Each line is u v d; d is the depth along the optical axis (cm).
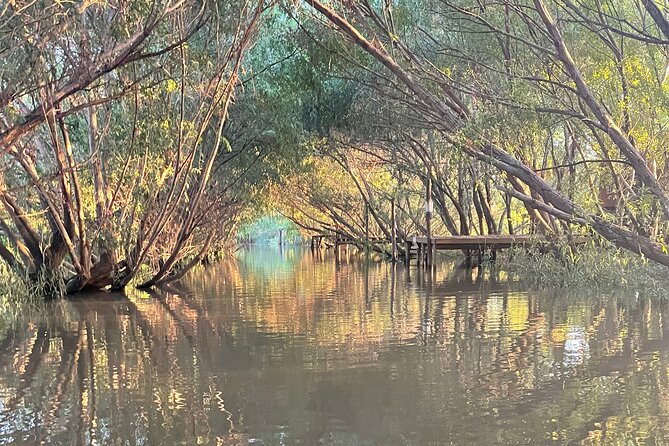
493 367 648
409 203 2934
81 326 946
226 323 949
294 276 1917
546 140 1720
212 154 1408
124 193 1365
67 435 470
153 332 881
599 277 1356
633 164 990
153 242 1365
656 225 1104
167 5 793
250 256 3709
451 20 1334
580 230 1248
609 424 475
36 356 738
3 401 556
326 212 3497
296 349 745
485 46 1280
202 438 460
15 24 741
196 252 2012
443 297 1234
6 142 778
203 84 1266
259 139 1714
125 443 453
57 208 1288
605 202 1441
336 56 1373
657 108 1139
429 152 2203
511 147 1191
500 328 866
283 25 1540
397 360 682
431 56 1409
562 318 941
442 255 2633
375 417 497
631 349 722
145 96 1070
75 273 1428
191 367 666
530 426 473
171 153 1346
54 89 855
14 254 1393
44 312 1103
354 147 2191
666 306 1047
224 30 1024
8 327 948
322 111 1809
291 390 576
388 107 1650
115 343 807
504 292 1295
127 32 781
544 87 1114
